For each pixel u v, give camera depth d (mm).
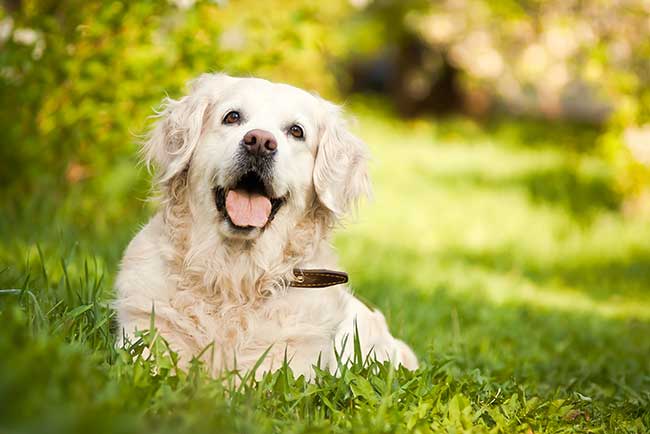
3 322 2719
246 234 3717
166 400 2766
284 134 3943
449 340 5527
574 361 5574
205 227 3811
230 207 3734
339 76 22766
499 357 5371
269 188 3791
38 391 2277
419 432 3119
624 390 4574
